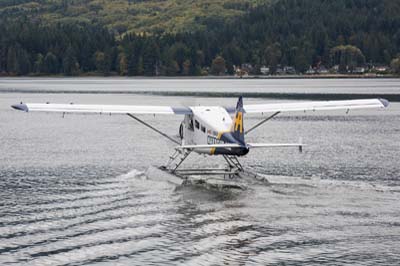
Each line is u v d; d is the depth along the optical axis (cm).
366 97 15788
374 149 6900
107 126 9825
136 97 16950
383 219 3659
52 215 3884
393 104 14162
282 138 8069
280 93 18450
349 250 3164
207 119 4762
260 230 3481
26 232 3525
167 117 11612
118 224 3650
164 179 4884
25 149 7012
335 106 5194
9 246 3291
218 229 3509
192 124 4972
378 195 4269
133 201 4194
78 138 8119
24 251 3212
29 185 4878
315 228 3503
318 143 7500
